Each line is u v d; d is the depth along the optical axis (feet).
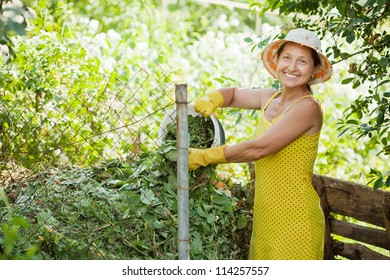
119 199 12.95
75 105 17.44
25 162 15.19
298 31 12.27
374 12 13.51
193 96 23.45
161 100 21.91
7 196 13.44
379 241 14.39
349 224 14.99
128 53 24.85
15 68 18.15
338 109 23.66
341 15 13.67
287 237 12.55
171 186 12.52
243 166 19.92
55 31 22.58
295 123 12.14
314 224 12.67
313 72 12.73
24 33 9.18
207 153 11.89
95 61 20.71
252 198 14.94
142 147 14.05
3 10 9.18
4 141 13.60
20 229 12.16
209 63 26.53
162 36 29.43
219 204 13.46
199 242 12.64
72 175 14.03
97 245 12.18
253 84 23.04
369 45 14.58
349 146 22.86
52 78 18.33
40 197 13.08
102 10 34.86
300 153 12.43
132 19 29.84
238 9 40.57
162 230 12.57
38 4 21.56
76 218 12.53
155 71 22.97
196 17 39.40
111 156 17.26
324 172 21.58
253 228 13.21
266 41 15.52
